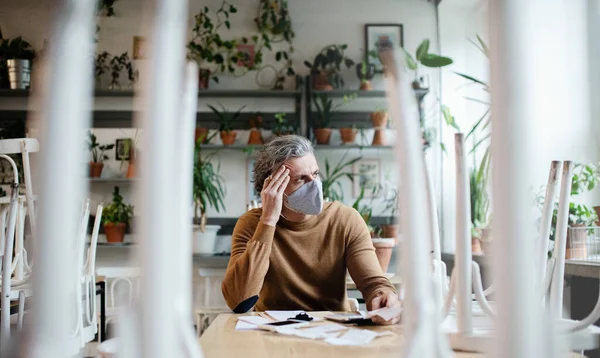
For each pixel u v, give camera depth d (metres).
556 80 3.71
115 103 4.64
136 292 0.46
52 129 0.45
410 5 4.71
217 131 4.54
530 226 0.47
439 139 4.54
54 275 0.45
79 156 0.46
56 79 0.46
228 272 1.86
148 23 0.48
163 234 0.46
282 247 1.96
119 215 4.40
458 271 0.96
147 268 0.45
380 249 3.52
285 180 1.86
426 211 0.59
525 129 0.47
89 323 2.41
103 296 2.85
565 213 1.27
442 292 1.35
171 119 0.47
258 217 2.07
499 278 0.47
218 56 4.54
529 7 0.48
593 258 2.61
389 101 0.59
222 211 4.65
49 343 0.44
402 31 4.69
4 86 4.45
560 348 0.49
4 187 4.38
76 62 0.46
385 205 4.61
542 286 1.27
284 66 4.66
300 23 4.70
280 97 4.68
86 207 2.04
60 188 0.45
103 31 4.61
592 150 3.69
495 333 0.47
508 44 0.47
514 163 0.47
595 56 3.67
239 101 4.68
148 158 0.46
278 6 4.66
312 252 1.96
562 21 3.70
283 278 1.93
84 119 0.47
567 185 1.27
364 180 4.62
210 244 4.31
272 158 1.95
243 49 4.66
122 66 4.59
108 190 4.59
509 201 0.47
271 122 4.66
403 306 0.59
